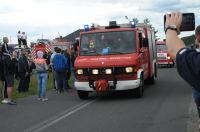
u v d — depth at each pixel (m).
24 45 37.62
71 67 20.81
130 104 14.05
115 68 15.20
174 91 17.78
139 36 16.48
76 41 16.73
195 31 2.92
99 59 15.55
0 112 13.23
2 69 15.21
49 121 11.28
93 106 14.00
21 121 11.45
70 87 21.42
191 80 2.41
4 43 15.02
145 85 20.91
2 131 10.09
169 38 2.59
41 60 16.22
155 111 12.28
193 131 9.19
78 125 10.48
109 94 17.41
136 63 15.30
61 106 14.28
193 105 13.23
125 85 15.21
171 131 9.30
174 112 11.97
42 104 14.96
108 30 16.36
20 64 19.16
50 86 22.31
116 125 10.24
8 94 15.09
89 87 15.47
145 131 9.40
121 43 16.08
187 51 2.45
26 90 19.52
